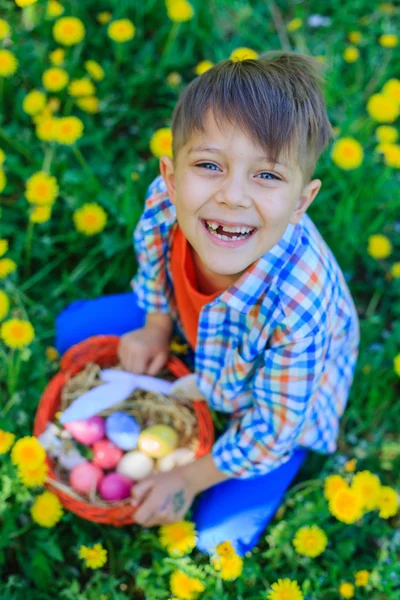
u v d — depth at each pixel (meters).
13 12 2.41
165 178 1.35
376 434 1.87
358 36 2.53
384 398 1.88
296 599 1.41
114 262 2.05
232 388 1.53
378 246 2.00
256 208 1.16
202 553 1.61
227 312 1.40
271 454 1.52
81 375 1.75
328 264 1.39
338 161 1.94
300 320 1.29
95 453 1.64
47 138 1.94
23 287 1.94
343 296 1.50
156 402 1.74
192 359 1.90
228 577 1.43
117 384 1.70
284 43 2.51
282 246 1.30
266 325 1.34
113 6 2.43
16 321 1.66
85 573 1.62
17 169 2.06
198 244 1.25
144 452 1.63
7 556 1.62
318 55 2.47
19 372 1.80
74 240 2.03
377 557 1.67
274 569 1.58
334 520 1.70
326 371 1.64
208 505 1.64
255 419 1.51
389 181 2.16
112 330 1.88
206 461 1.59
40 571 1.54
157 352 1.77
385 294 2.11
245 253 1.23
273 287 1.30
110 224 2.03
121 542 1.65
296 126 1.16
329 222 2.12
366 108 2.41
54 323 1.95
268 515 1.62
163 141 1.94
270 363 1.37
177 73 2.41
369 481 1.55
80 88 2.11
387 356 1.95
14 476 1.56
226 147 1.13
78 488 1.58
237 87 1.15
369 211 2.16
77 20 2.15
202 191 1.17
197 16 2.42
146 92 2.35
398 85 2.21
